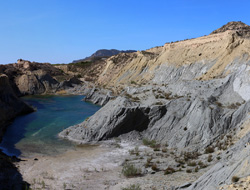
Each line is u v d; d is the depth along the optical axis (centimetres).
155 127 3562
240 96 3353
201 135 2992
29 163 2781
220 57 5228
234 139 2594
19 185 2175
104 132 3641
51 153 3166
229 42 5119
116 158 2898
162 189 1805
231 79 3709
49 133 4106
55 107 6819
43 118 5297
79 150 3272
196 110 3275
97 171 2506
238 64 4431
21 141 3700
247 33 5466
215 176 1482
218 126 2953
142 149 3191
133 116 3694
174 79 6150
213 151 2620
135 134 3619
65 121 4984
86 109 6475
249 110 2911
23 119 5200
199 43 6494
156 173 2295
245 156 1492
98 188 2044
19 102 5916
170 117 3525
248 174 1275
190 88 4147
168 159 2670
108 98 6850
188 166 2364
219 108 3164
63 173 2472
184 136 3109
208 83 4056
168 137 3344
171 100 3744
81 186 2122
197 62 5897
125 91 6475
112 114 3772
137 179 2162
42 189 2088
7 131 4278
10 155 3077
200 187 1488
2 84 5650
